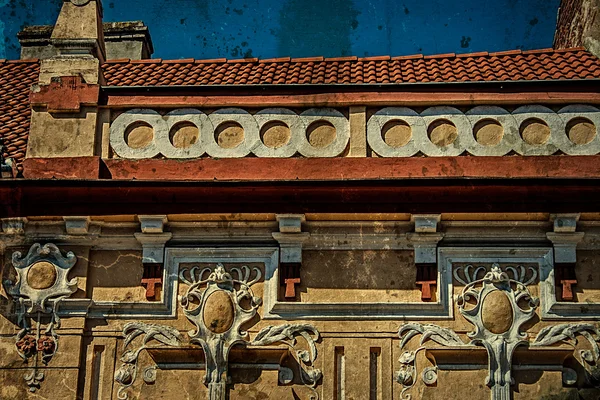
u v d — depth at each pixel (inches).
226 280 623.2
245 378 610.2
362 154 636.1
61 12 676.7
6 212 626.5
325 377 609.0
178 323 621.6
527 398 602.2
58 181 617.6
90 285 629.3
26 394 609.9
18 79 825.5
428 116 642.2
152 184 617.3
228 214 625.3
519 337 609.6
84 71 659.4
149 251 630.5
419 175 627.2
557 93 643.5
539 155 632.4
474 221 626.8
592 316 615.2
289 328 615.8
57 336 618.5
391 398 604.7
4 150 670.5
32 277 626.8
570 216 618.5
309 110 645.3
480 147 636.1
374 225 628.7
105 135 648.4
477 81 645.9
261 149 639.8
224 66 790.5
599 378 604.1
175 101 649.0
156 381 612.1
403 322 616.1
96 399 611.8
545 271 621.9
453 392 603.8
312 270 626.5
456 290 620.7
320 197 617.6
